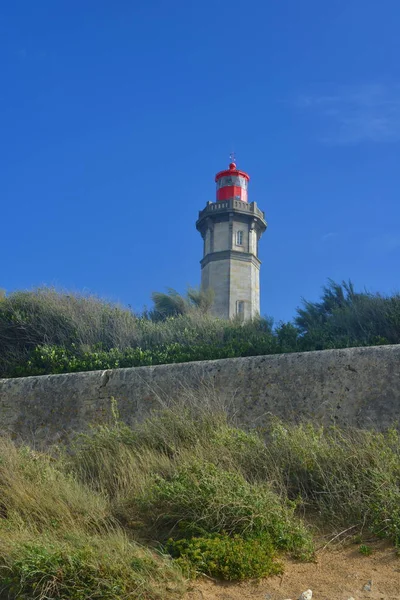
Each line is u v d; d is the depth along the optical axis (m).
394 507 4.35
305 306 14.27
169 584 3.58
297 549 4.10
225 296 37.28
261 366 6.68
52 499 4.68
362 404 6.04
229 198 40.50
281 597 3.50
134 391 7.00
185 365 7.03
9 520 4.29
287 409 6.30
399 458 4.89
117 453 5.71
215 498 4.31
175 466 5.12
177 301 17.52
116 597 3.37
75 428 6.97
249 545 3.95
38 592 3.42
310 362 6.49
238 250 38.41
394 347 6.27
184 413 6.24
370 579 3.66
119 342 11.84
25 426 7.16
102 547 3.79
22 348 11.95
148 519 4.59
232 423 6.37
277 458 5.22
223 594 3.55
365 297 12.47
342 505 4.57
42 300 12.64
